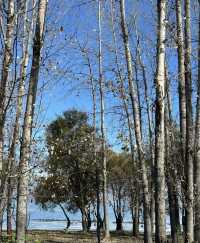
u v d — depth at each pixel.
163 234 10.95
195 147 12.88
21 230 12.19
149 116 18.75
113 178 39.97
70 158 25.72
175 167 15.32
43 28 10.60
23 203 12.12
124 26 16.84
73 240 26.25
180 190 14.85
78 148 26.17
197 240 12.57
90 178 27.91
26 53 10.22
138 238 30.89
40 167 11.81
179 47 13.77
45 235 28.33
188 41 13.55
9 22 9.20
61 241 25.31
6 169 9.58
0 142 9.38
